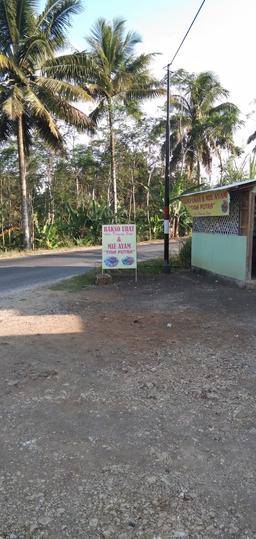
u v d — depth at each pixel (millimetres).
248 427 3260
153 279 10727
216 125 32375
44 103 20172
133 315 6914
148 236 30062
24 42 18922
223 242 10000
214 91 32625
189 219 30562
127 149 31281
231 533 2213
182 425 3295
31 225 25000
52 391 3953
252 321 6387
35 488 2562
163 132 31531
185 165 35094
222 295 8430
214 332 5832
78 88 19688
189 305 7609
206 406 3613
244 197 9047
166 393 3875
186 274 11492
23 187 21234
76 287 9656
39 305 7742
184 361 4703
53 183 31078
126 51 24562
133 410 3551
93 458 2865
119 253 10430
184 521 2295
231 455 2891
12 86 18906
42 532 2225
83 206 27141
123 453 2922
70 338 5648
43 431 3227
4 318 6793
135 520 2303
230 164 32875
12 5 18234
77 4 19047
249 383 4082
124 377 4262
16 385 4102
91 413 3506
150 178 33594
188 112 33281
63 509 2389
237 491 2529
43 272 12852
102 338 5633
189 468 2748
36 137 24344
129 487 2568
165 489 2549
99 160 32344
